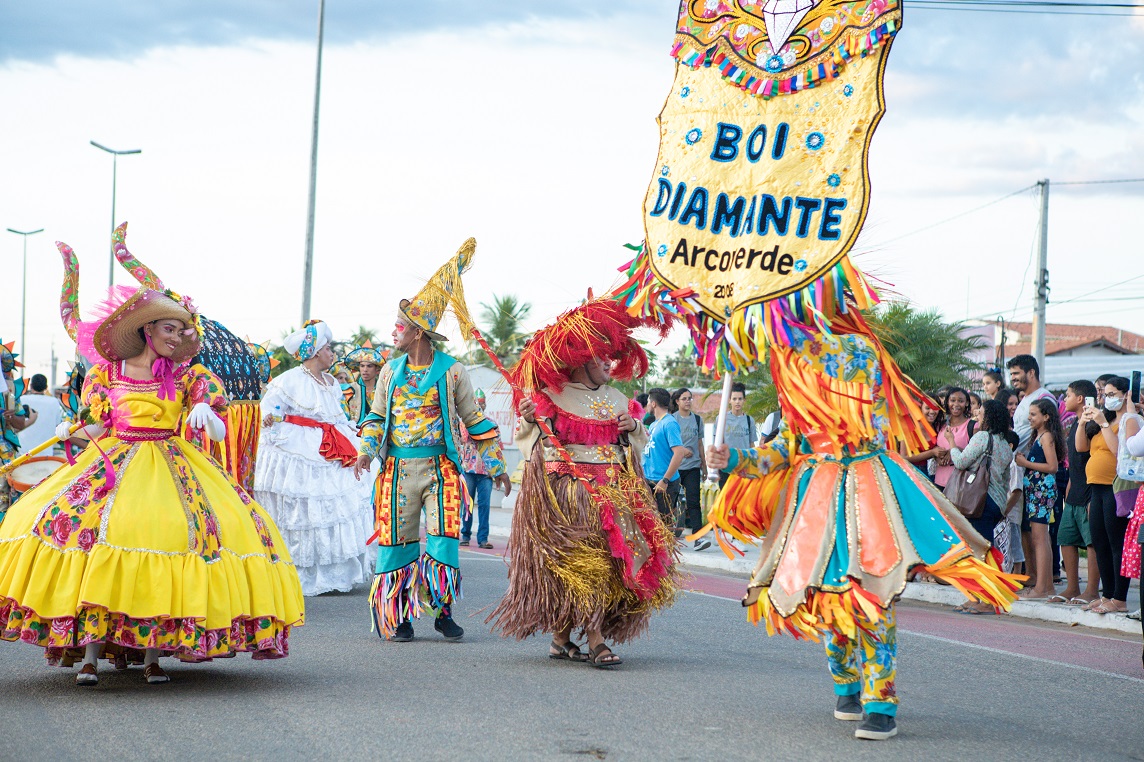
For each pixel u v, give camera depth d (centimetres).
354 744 421
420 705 492
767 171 525
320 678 556
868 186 503
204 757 400
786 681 574
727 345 511
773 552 469
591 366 623
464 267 715
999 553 453
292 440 898
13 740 418
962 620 859
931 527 446
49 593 486
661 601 626
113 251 542
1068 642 752
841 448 465
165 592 493
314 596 901
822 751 425
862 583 439
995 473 893
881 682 445
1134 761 432
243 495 554
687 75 555
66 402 588
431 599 687
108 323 517
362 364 970
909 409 488
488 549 1361
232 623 513
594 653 602
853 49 514
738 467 471
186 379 544
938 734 461
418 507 696
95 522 497
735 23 546
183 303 546
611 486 618
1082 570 1265
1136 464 754
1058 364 2809
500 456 724
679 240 543
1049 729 480
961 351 2055
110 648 559
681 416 1360
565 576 595
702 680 570
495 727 452
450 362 715
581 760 405
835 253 500
